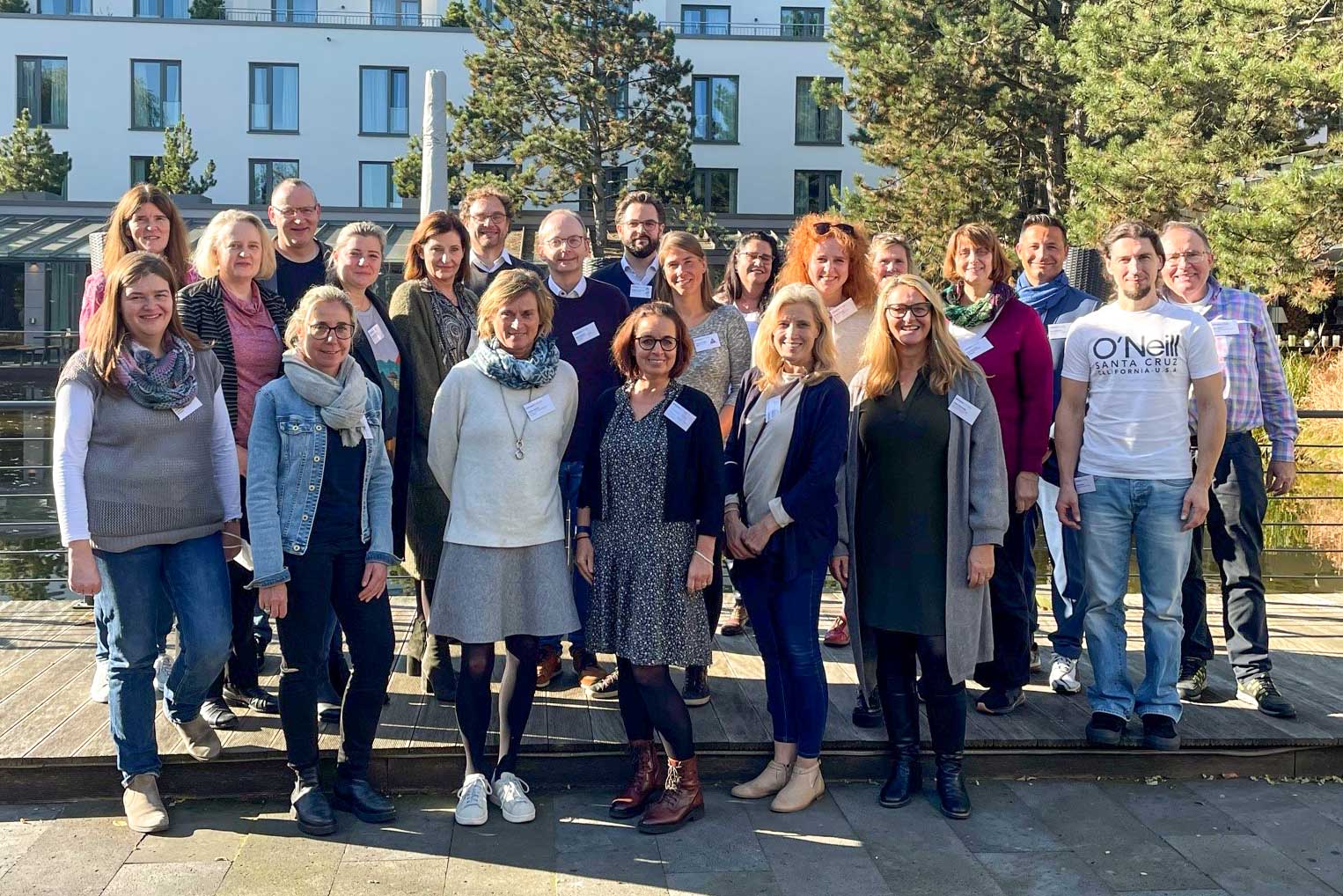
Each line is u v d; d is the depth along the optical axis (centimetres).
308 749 355
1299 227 1147
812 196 3262
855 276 464
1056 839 352
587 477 379
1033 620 469
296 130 3219
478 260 472
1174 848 346
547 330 373
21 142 2967
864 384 376
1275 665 488
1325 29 1240
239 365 385
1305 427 1188
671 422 362
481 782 364
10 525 661
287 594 344
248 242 382
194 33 3180
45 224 2708
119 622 342
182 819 358
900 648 378
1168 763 402
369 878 320
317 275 434
